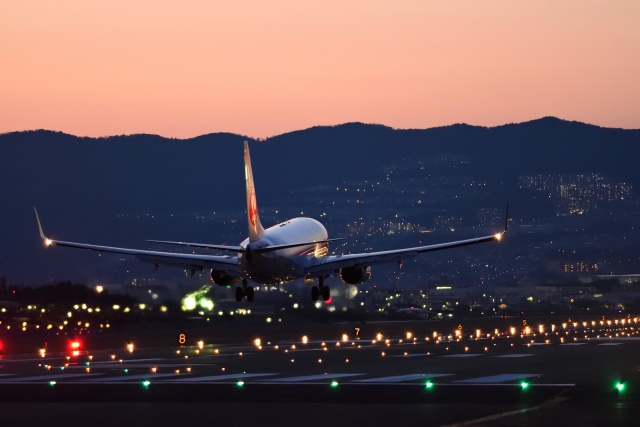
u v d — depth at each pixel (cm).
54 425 7656
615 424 7125
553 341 19338
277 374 11625
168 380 11006
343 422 7506
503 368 12131
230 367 12938
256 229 18838
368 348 17575
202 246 18112
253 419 7769
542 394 9019
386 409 8181
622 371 11481
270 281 19300
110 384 10531
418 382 10331
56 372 12525
